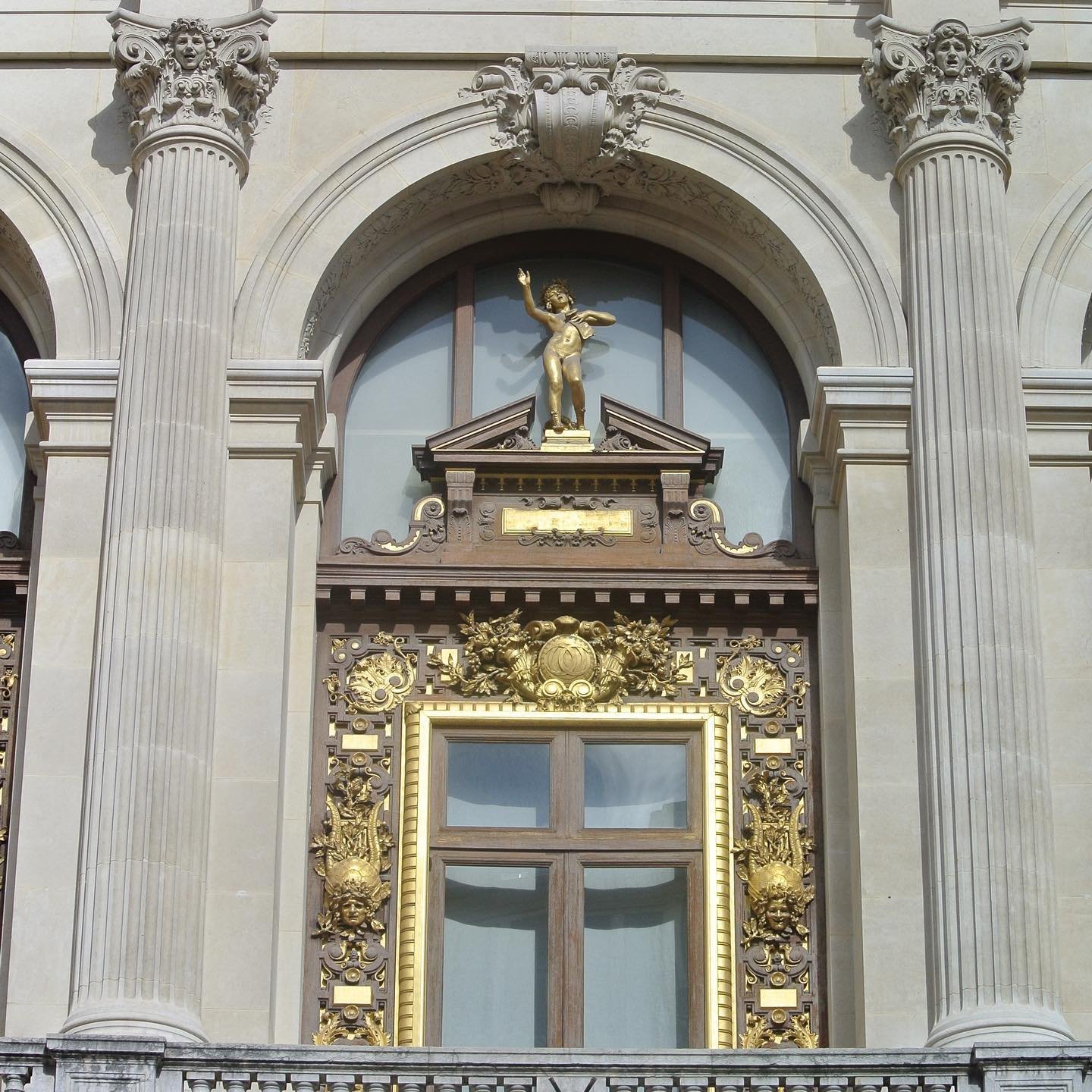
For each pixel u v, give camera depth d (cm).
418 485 2327
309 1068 1878
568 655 2233
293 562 2223
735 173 2327
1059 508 2197
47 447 2197
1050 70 2370
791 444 2342
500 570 2250
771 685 2234
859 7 2383
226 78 2283
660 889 2177
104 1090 1859
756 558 2273
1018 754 2039
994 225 2245
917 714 2106
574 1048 2008
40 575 2159
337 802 2188
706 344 2389
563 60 2342
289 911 2119
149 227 2222
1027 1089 1861
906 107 2302
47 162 2311
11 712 2217
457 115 2345
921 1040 2006
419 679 2233
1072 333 2273
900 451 2194
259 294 2258
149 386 2155
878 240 2284
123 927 1964
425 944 2136
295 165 2319
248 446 2191
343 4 2370
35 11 2367
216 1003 2019
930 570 2119
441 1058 1875
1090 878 2073
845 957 2112
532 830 2188
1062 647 2152
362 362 2370
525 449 2312
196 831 2027
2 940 2098
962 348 2188
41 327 2334
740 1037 2119
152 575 2086
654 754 2219
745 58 2361
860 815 2078
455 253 2409
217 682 2105
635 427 2322
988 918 1984
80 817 2072
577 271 2422
